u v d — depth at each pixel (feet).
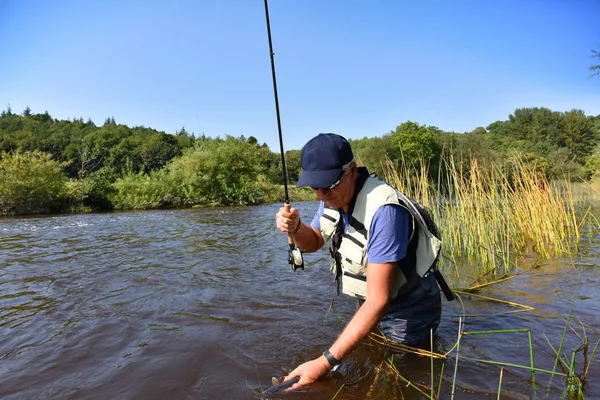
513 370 5.92
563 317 8.06
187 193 69.72
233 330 7.97
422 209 6.72
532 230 16.80
